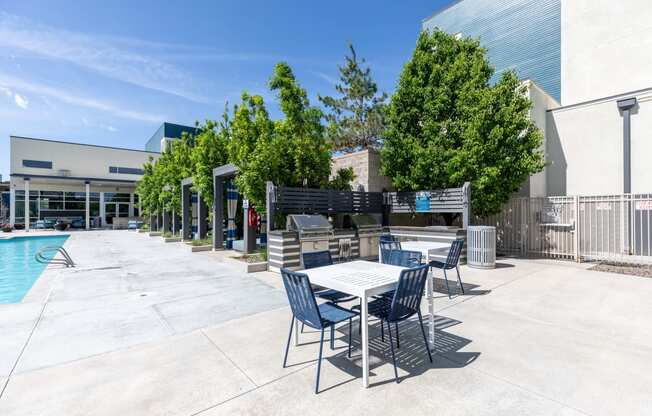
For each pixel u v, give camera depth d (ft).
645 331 12.48
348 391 8.50
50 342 11.95
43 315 15.14
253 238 33.73
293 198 27.89
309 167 30.40
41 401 8.19
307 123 30.83
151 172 78.95
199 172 41.11
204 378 9.27
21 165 89.15
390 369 9.70
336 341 11.91
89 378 9.32
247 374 9.48
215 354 10.86
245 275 24.49
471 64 32.55
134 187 108.06
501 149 29.78
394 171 34.42
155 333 12.82
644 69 36.24
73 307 16.42
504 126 29.71
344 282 9.96
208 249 40.14
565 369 9.51
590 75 40.55
